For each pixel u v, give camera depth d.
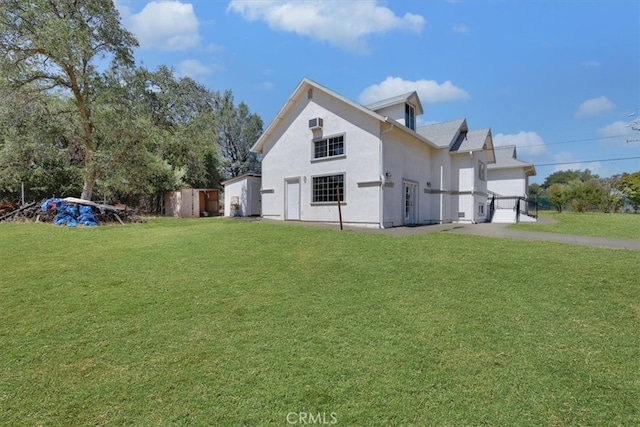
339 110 13.48
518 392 2.49
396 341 3.28
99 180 16.78
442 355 3.02
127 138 15.33
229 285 5.01
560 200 26.11
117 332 3.51
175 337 3.40
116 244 8.30
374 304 4.24
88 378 2.70
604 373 2.74
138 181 17.80
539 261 6.16
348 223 13.08
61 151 15.73
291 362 2.91
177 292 4.72
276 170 16.22
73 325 3.67
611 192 24.92
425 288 4.81
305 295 4.57
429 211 16.47
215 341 3.31
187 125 18.39
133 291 4.77
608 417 2.23
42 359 2.98
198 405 2.36
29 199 18.58
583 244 7.91
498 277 5.25
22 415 2.27
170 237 9.38
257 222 13.62
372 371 2.77
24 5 12.68
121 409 2.33
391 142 13.02
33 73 14.12
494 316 3.86
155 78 17.11
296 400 2.41
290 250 7.29
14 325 3.67
